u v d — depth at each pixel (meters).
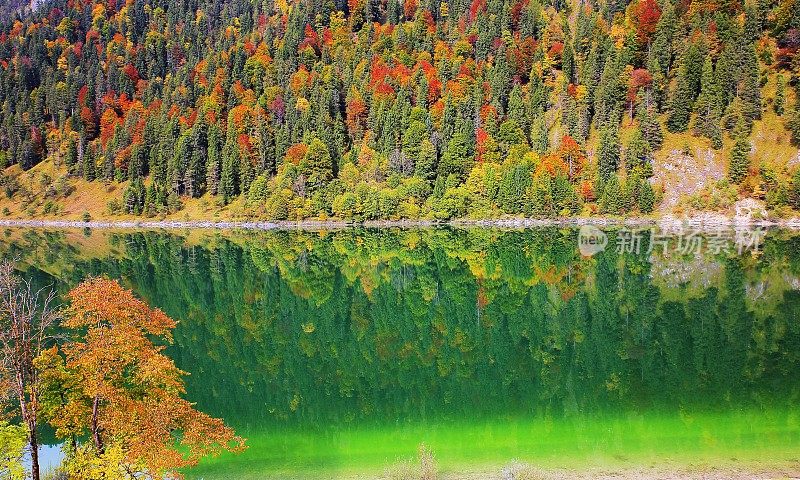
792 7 162.25
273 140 193.00
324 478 23.73
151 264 97.50
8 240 135.75
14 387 19.36
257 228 162.00
